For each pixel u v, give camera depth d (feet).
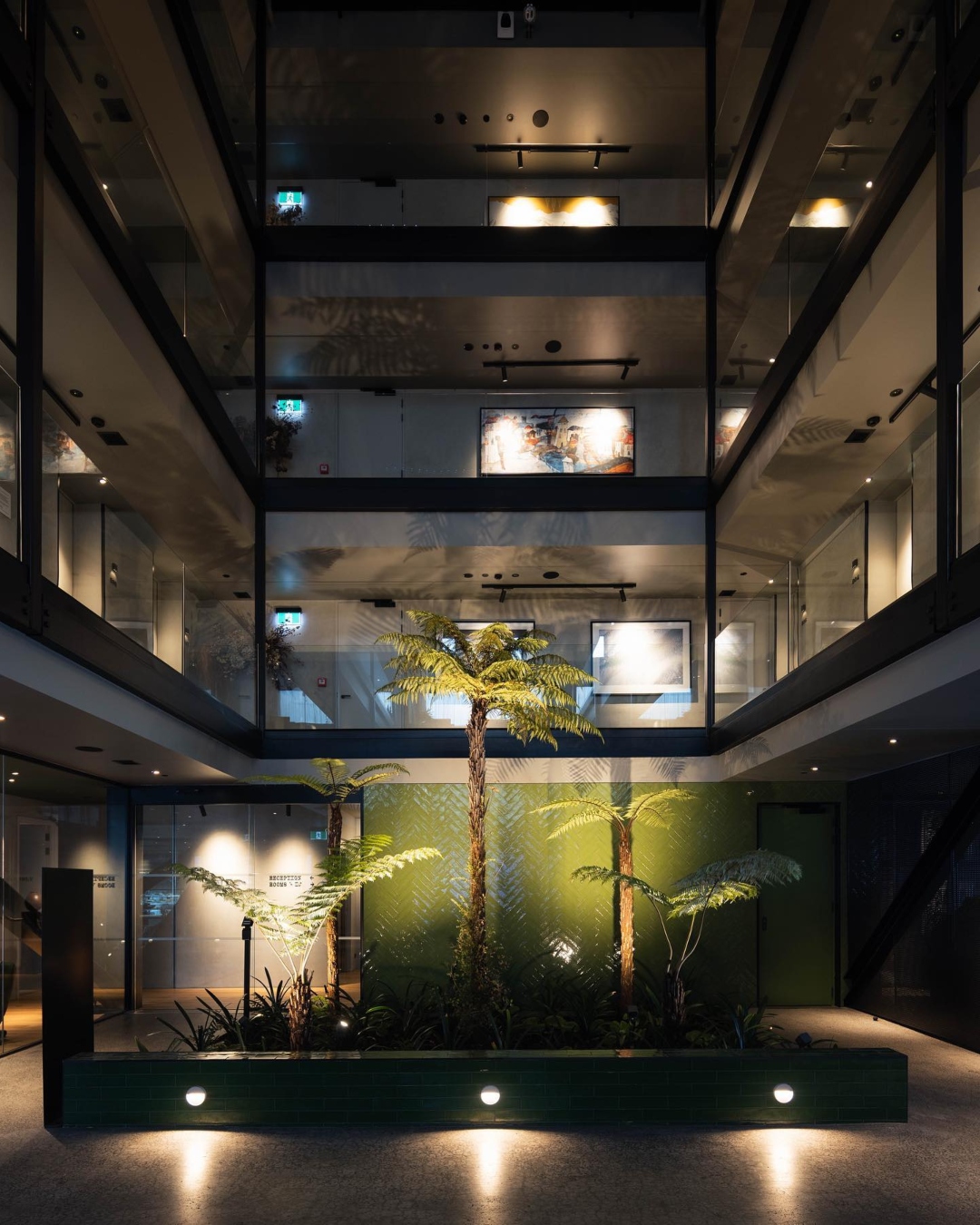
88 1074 27.07
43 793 39.19
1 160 21.47
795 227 39.04
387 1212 20.51
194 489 41.88
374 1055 27.20
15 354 22.00
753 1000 47.14
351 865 34.60
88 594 29.91
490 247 50.16
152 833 48.73
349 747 47.42
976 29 21.65
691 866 47.60
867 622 27.61
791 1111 26.76
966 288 26.96
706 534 49.60
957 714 27.96
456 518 49.70
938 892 38.88
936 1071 32.94
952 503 21.97
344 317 50.98
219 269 45.73
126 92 35.22
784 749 37.76
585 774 47.55
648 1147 24.71
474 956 36.73
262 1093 26.89
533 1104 26.76
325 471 49.90
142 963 47.78
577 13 50.93
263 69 50.78
